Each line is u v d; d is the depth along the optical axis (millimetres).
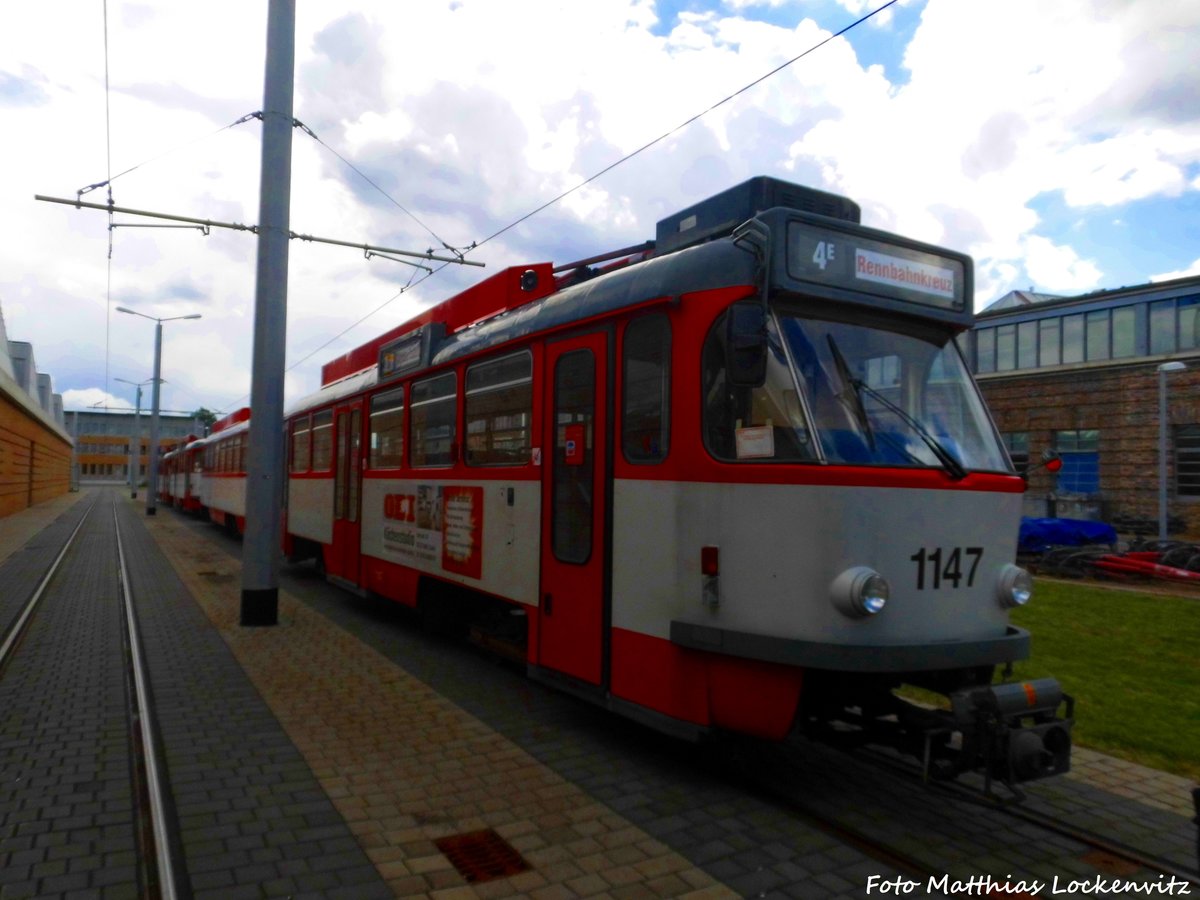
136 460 60062
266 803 4668
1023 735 4133
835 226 4934
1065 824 4551
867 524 4402
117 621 10125
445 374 8188
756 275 4727
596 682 5598
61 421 81125
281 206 10000
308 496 12781
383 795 4812
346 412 11180
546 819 4512
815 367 4734
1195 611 11297
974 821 4621
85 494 64375
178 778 5023
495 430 7109
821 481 4410
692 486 4918
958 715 4266
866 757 5367
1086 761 5559
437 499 8156
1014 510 4992
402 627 9984
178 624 9875
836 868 4020
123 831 4309
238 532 22859
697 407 4918
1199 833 3793
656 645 5109
